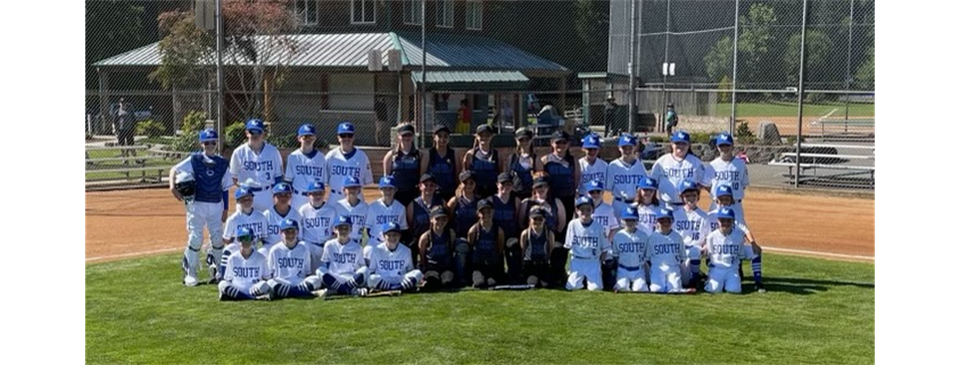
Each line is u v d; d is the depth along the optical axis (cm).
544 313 815
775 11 3481
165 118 3259
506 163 969
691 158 988
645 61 3016
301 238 941
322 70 2839
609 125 2609
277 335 732
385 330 748
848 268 1068
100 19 3494
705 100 3019
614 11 3184
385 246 912
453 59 2938
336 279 890
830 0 3328
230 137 2241
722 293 915
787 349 695
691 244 948
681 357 673
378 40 2920
